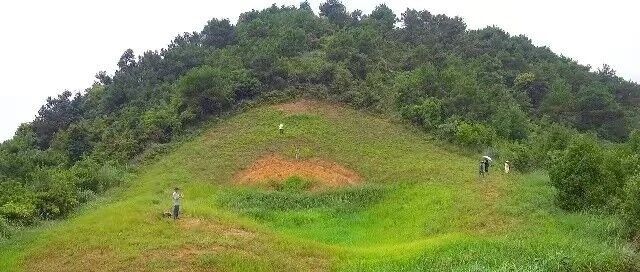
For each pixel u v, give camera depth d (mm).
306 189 36625
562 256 16891
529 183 28719
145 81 67312
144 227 22641
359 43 65312
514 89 71125
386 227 26516
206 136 51000
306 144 45875
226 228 23078
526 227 21219
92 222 24125
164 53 73375
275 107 55219
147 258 18828
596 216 21562
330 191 34000
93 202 34125
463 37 83062
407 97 54781
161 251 19578
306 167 40875
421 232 23906
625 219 19391
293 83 58844
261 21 76562
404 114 52188
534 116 66000
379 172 39844
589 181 23172
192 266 18125
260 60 59781
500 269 16500
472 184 30609
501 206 24312
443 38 82000
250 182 38562
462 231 22297
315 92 57375
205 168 42344
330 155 43688
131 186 40156
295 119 51875
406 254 19531
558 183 23688
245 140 47844
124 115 58531
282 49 63656
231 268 18109
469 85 53594
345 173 40156
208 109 55031
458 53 76625
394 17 87938
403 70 65250
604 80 85688
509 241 19391
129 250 19734
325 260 19578
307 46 68375
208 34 77562
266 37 70875
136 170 45781
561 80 72188
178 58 69000
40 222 27812
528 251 18141
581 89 71062
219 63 62688
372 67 62125
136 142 50812
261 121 52125
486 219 23078
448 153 45250
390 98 56312
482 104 53094
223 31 76312
